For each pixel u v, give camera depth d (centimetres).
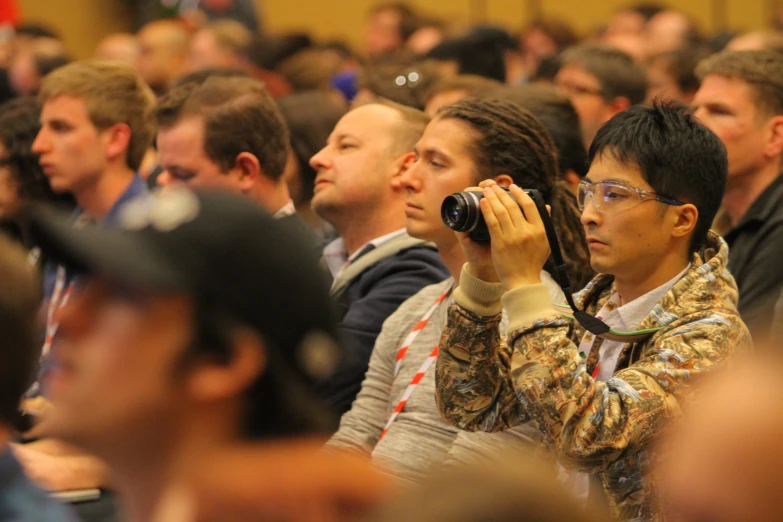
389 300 625
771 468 199
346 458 248
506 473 193
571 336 467
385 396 567
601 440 401
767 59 692
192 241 252
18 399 345
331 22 2042
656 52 1319
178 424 247
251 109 710
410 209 537
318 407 257
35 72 1357
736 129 684
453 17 2014
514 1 2070
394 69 971
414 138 671
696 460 207
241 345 248
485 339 455
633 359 436
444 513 187
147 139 791
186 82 734
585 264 551
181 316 247
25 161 815
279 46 1393
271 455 246
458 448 487
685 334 416
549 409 407
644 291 445
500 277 429
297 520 240
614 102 945
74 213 806
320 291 260
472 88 838
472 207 434
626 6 2070
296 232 265
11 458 336
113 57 1570
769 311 640
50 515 336
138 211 267
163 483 248
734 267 671
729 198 701
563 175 656
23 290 346
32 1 1881
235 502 242
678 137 436
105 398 246
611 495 421
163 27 1447
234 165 709
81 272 258
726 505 202
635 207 434
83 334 252
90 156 774
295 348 253
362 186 661
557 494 191
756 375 210
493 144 526
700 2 2088
